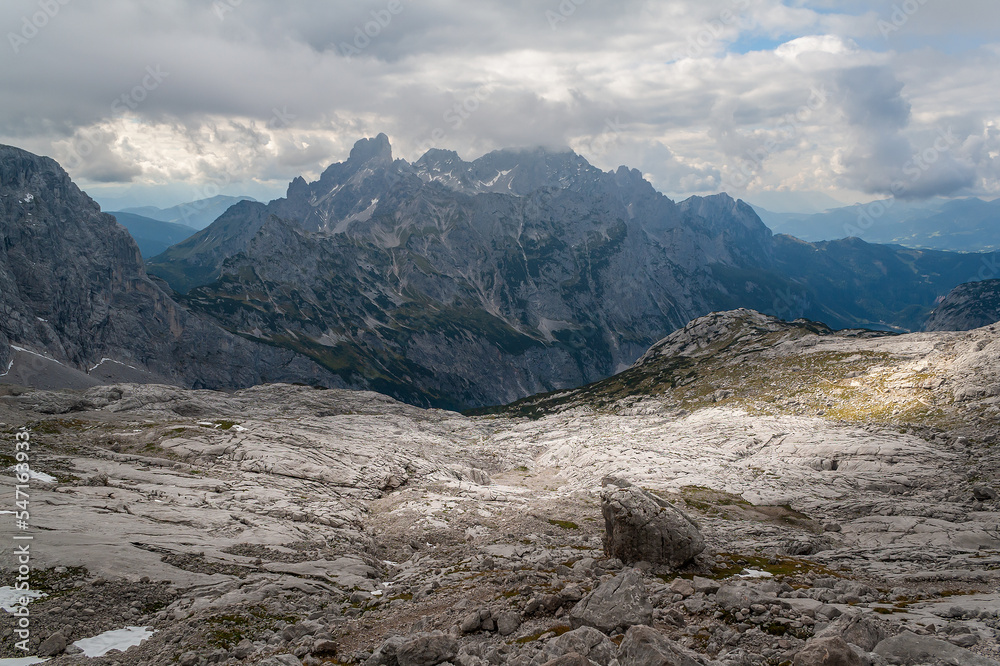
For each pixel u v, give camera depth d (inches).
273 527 2102.6
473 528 2440.9
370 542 2194.9
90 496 2244.1
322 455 3927.2
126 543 1571.1
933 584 1288.1
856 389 6013.8
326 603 1255.5
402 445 5516.7
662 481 3880.4
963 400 4854.8
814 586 1117.7
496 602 1032.8
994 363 5231.3
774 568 1337.4
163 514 2071.9
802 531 2474.2
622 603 841.5
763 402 6569.9
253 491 2802.7
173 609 1165.1
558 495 3447.3
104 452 3412.9
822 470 4082.2
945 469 3631.9
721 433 5398.6
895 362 6594.5
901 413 4997.5
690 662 600.1
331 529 2281.0
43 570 1291.8
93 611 1133.1
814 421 5354.3
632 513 1309.1
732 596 885.8
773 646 698.8
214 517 2129.7
